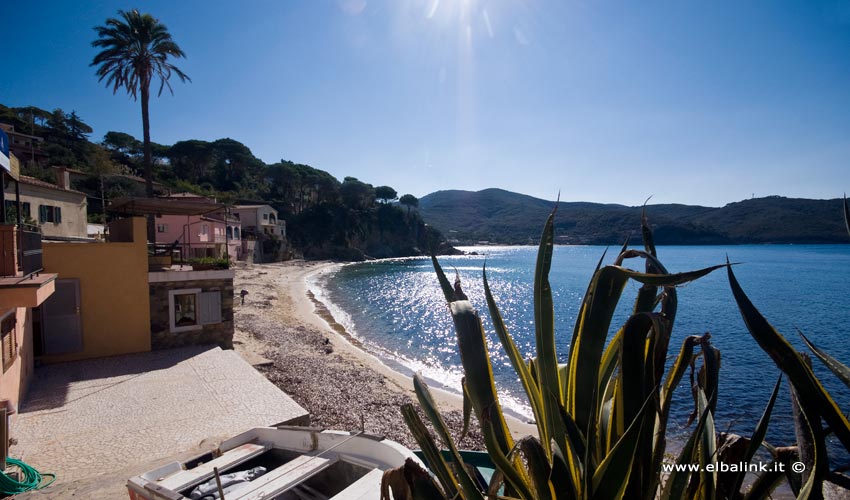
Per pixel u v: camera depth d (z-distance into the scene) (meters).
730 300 43.25
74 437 8.49
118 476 6.78
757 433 1.21
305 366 17.30
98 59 28.64
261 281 51.81
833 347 23.50
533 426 13.71
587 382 1.22
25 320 11.21
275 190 101.19
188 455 5.80
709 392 1.14
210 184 79.94
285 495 4.88
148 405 10.10
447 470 1.47
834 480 0.84
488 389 1.25
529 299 48.84
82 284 13.70
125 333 14.27
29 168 39.28
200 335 15.49
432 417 1.54
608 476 0.98
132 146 82.12
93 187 50.06
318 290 52.06
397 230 128.25
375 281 64.62
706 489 1.26
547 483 1.08
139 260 14.43
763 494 1.26
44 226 26.19
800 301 40.88
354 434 5.41
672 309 1.27
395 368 20.91
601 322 1.21
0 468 6.64
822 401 0.85
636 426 0.95
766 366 19.25
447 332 30.86
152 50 29.92
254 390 11.09
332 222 104.75
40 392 10.91
